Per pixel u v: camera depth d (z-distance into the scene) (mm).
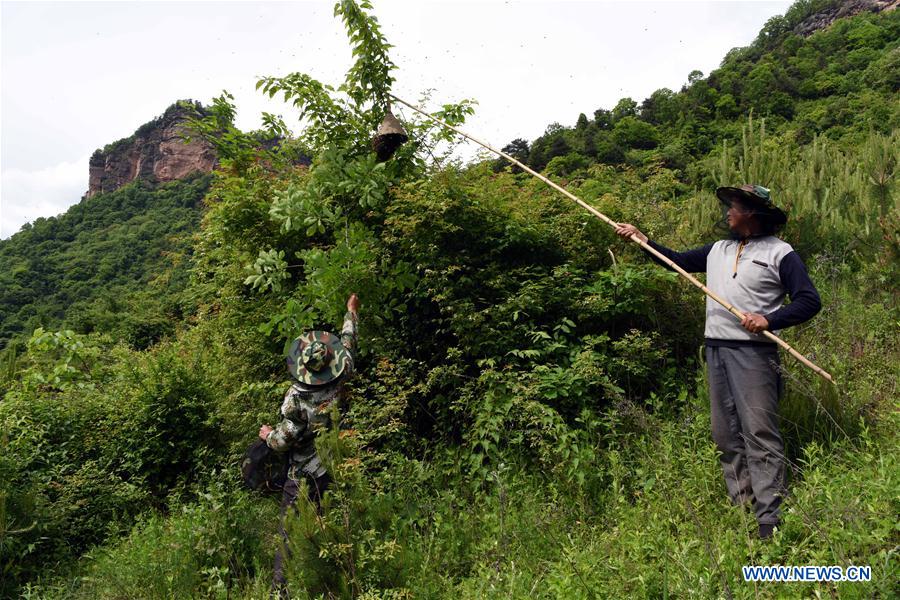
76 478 5438
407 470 4418
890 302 5969
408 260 5477
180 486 5652
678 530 3125
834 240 7086
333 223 5328
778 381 3424
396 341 5285
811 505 2924
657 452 3834
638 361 4773
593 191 6086
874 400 4027
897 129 9273
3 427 5672
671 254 3846
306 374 3779
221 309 7164
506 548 3469
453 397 4984
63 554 4852
